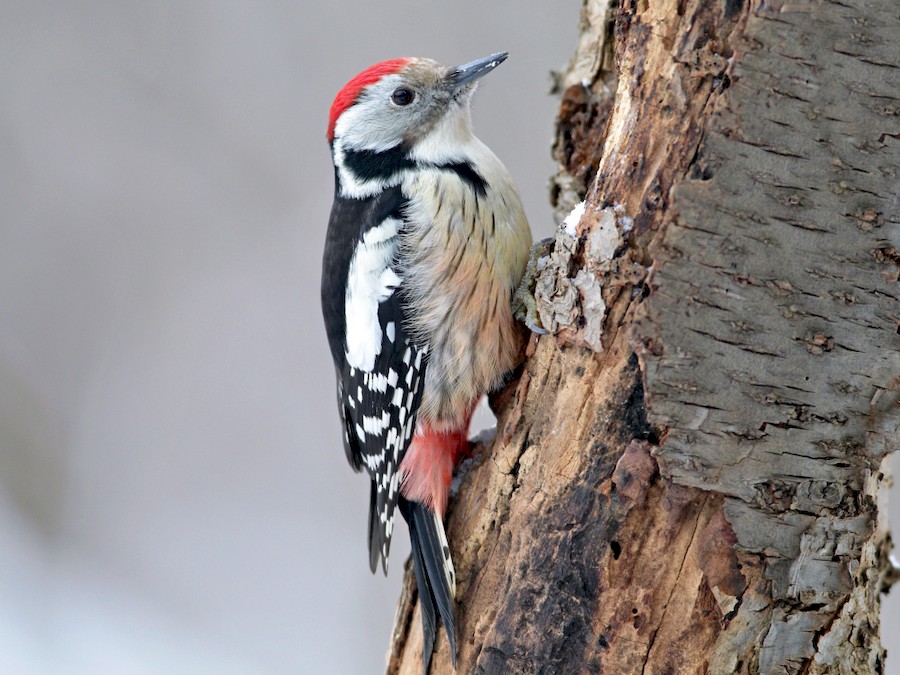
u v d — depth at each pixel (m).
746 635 5.55
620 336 5.72
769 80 5.00
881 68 4.85
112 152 14.70
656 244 5.28
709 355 5.30
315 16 14.52
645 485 5.58
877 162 4.96
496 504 6.38
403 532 13.09
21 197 14.76
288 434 14.17
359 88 8.25
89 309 14.61
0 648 11.54
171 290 14.66
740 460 5.38
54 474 13.90
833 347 5.23
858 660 5.88
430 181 7.57
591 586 5.76
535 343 6.62
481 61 8.21
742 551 5.46
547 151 13.28
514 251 7.39
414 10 14.06
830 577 5.56
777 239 5.14
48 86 14.84
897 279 5.12
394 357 7.54
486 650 6.27
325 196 14.47
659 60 5.59
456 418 7.34
